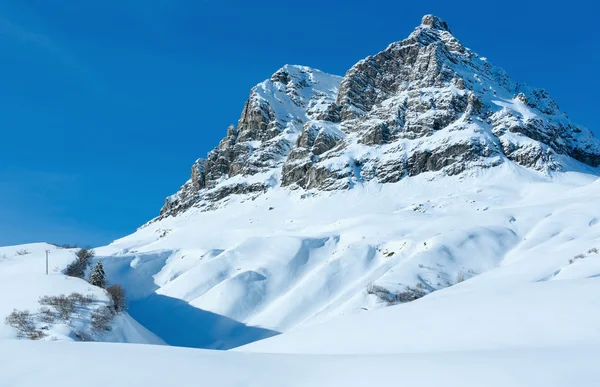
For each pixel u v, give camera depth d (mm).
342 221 177875
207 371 20250
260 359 22312
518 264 78375
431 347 25359
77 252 143500
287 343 33250
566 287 31875
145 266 150625
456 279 113312
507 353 20141
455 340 25625
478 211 178375
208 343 109688
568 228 133125
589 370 16578
